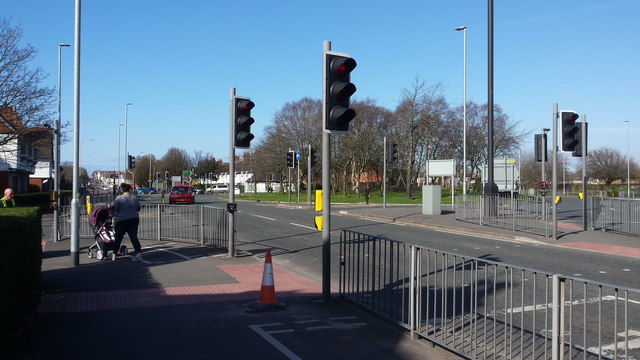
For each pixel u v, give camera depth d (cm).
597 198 1828
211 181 12025
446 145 5547
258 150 6394
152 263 1134
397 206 3503
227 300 785
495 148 5553
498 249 1383
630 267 1102
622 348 557
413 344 579
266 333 609
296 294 838
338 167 5981
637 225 1617
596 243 1487
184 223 1523
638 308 730
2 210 756
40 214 839
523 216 1744
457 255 555
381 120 5697
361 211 2742
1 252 450
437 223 1989
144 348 548
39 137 2884
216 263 1134
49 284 890
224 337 591
